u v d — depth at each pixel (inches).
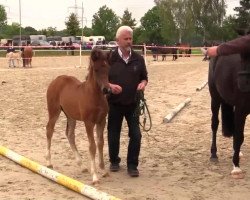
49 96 252.7
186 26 3523.6
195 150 306.0
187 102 524.1
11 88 679.7
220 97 273.6
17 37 2775.6
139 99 241.3
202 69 1182.9
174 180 237.9
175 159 282.5
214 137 280.2
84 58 1535.4
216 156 277.6
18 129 372.5
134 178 240.5
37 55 1700.3
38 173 245.9
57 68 1133.1
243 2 1815.9
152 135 350.3
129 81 236.5
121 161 275.4
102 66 216.4
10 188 221.8
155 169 259.6
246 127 385.1
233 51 207.6
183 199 207.5
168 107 494.9
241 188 225.5
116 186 225.9
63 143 322.0
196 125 392.5
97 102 222.5
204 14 3501.5
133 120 241.4
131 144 241.3
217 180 238.5
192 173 251.4
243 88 220.4
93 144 227.5
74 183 216.2
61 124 393.4
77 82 241.4
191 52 2127.2
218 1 3486.7
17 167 261.7
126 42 235.6
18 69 1096.2
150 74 1010.1
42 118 423.5
